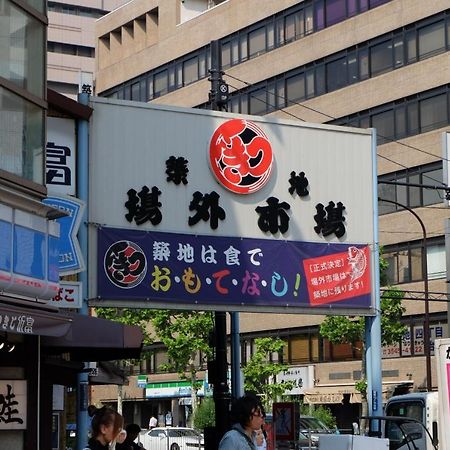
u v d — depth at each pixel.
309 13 78.69
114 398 98.88
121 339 20.00
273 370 69.50
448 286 56.84
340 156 29.69
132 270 26.55
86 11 143.75
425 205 69.69
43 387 22.58
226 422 28.33
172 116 27.53
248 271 27.94
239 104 83.88
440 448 19.61
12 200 18.94
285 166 28.84
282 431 23.00
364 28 74.50
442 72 69.12
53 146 26.00
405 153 71.06
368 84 73.88
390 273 71.75
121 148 26.86
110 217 26.52
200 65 88.06
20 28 19.94
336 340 62.03
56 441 28.12
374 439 20.06
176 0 92.44
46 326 17.06
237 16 84.62
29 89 20.03
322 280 28.95
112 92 98.69
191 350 67.06
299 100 78.81
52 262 20.23
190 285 27.19
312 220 29.06
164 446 53.66
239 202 28.08
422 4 70.75
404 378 69.44
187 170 27.50
